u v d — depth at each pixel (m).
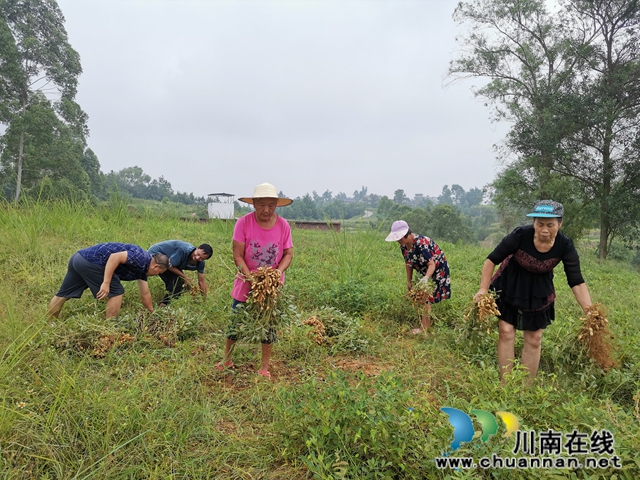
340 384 2.98
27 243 7.09
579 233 20.55
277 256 4.01
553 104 18.47
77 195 10.41
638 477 2.25
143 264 4.84
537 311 3.76
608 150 18.70
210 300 5.77
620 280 10.58
